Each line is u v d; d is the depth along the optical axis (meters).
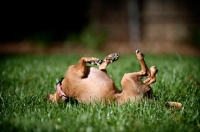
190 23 20.02
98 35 19.41
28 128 4.84
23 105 6.14
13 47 18.88
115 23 20.55
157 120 5.16
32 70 9.82
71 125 4.95
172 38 20.14
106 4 20.55
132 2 20.09
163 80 7.60
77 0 20.42
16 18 20.22
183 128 4.85
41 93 7.05
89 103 5.58
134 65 10.08
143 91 5.43
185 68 9.27
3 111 5.79
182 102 6.10
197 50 18.84
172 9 20.11
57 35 20.16
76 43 19.61
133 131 4.76
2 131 4.83
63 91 5.80
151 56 13.81
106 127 4.88
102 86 5.48
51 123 4.99
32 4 20.23
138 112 5.45
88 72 5.57
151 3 20.27
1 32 20.06
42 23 20.23
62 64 11.27
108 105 5.50
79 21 20.48
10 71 9.73
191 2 19.98
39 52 18.25
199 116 5.33
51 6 20.31
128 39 20.33
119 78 8.42
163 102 5.79
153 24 20.30
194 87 7.11
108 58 5.69
